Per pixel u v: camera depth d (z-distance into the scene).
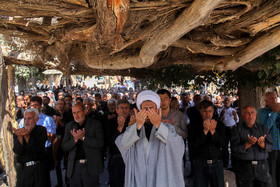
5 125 3.20
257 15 2.08
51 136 4.51
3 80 3.22
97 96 8.00
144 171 1.98
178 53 3.25
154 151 2.01
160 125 1.94
